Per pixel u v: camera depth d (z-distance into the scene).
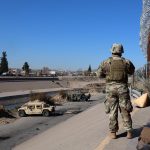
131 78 22.31
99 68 10.42
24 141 20.47
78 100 62.34
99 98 71.56
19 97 70.19
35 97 56.81
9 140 21.55
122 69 10.16
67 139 13.86
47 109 37.38
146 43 10.54
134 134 11.09
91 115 20.73
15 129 27.58
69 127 18.23
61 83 161.62
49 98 56.66
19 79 146.00
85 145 11.76
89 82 170.88
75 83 168.25
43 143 15.60
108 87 10.36
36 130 26.11
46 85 142.38
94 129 13.92
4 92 96.62
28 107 37.81
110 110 10.59
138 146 8.88
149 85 13.88
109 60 10.27
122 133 11.10
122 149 9.74
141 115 14.37
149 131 8.92
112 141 10.43
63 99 64.31
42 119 34.44
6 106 53.38
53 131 18.62
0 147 18.97
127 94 10.32
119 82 10.24
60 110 43.84
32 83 134.38
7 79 135.75
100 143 10.72
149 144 8.74
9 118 35.84
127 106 10.34
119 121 13.34
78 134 14.09
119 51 10.26
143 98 13.31
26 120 34.28
